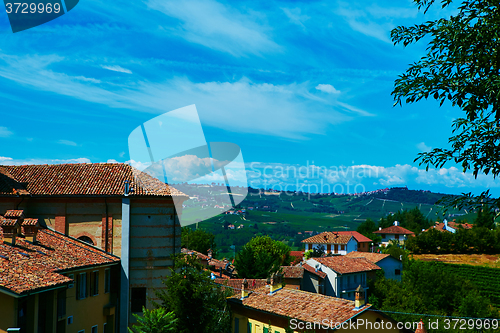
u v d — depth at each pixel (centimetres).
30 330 2077
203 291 2648
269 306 3039
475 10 906
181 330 2552
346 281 5794
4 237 2575
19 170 3816
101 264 2995
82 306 2831
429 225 16075
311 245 9588
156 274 3362
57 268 2475
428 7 1038
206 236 7525
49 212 3431
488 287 7500
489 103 884
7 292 1897
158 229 3406
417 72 987
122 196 3328
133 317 3312
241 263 6031
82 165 3897
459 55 905
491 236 11194
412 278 5584
